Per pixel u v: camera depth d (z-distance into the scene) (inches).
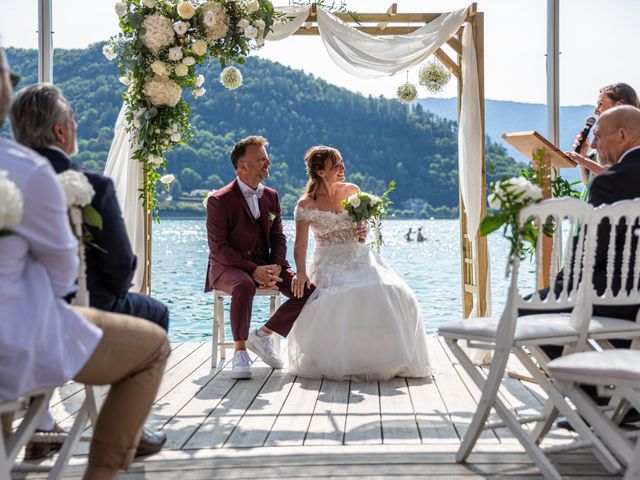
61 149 108.6
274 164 1412.4
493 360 108.3
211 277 200.4
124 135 211.2
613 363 84.4
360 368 182.1
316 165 200.2
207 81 1312.7
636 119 135.3
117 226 108.6
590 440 111.7
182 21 199.6
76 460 119.1
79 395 166.4
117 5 197.5
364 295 184.2
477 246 210.1
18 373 73.2
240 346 187.5
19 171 75.2
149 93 196.1
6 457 84.4
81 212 99.9
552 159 177.9
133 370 87.2
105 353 82.7
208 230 199.2
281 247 204.2
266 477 109.2
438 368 198.1
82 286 100.8
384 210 203.6
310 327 187.6
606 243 129.3
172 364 205.2
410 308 188.1
